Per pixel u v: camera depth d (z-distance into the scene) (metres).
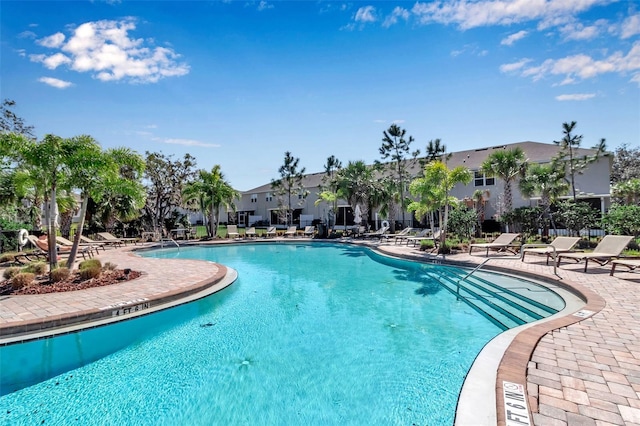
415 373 4.71
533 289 8.62
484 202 24.47
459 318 7.09
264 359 5.29
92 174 10.12
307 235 27.72
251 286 10.44
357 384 4.46
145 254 19.53
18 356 5.57
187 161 30.23
